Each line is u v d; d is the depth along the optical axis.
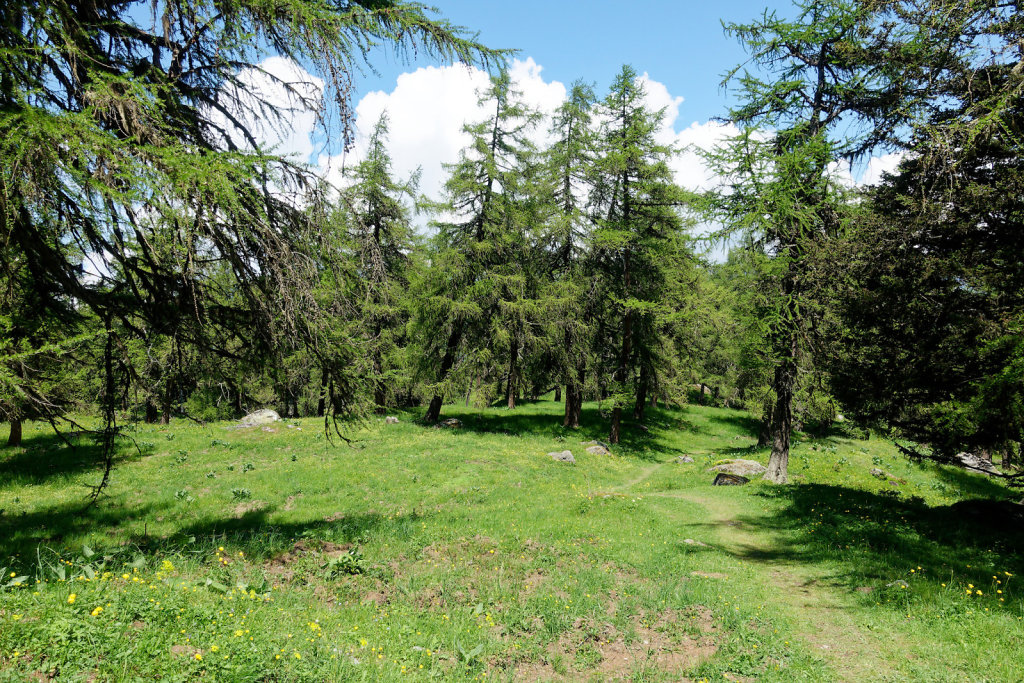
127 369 6.53
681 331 34.22
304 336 6.52
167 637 4.46
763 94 17.92
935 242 10.66
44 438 23.77
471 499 16.48
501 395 32.12
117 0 5.59
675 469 25.58
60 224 5.53
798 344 17.95
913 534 12.13
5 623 4.02
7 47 4.35
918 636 7.02
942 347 10.82
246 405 7.20
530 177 28.98
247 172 5.11
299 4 5.21
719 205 18.08
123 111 4.73
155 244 5.35
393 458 21.73
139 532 11.81
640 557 10.59
